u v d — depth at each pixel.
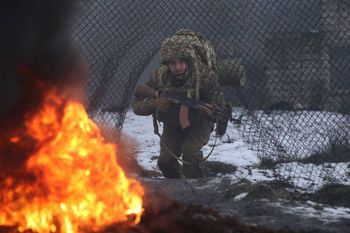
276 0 19.56
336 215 13.98
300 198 16.05
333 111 19.12
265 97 19.23
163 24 21.03
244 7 20.53
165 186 17.39
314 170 18.17
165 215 11.48
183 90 19.20
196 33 19.62
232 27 20.80
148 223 11.31
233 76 19.61
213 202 15.62
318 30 18.89
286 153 18.97
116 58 19.78
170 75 19.42
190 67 19.16
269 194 15.93
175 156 19.31
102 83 19.45
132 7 20.66
